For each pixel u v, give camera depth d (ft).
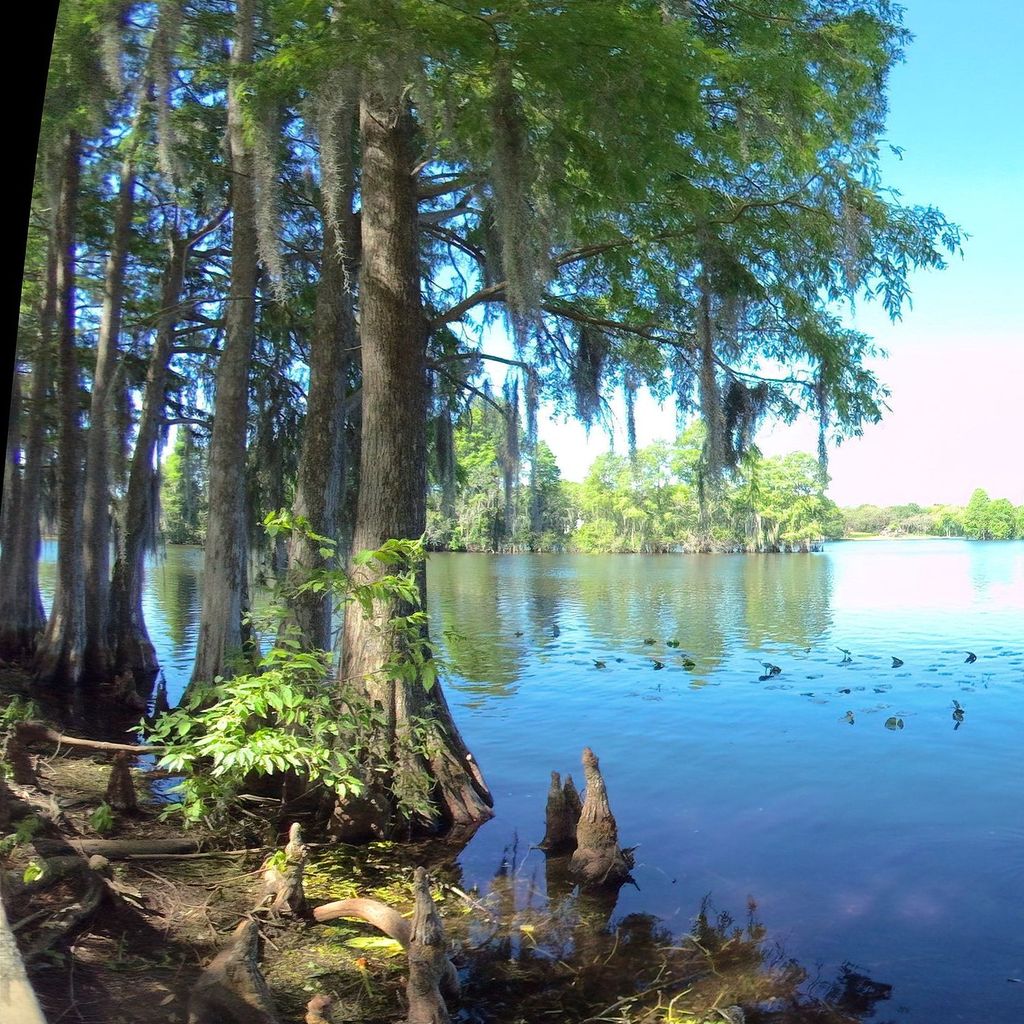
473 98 22.33
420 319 27.45
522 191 20.93
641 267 32.65
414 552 22.25
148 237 52.60
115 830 21.43
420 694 25.86
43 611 57.98
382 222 26.86
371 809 23.39
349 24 19.63
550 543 202.69
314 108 21.67
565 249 30.27
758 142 27.94
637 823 26.05
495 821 25.93
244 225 38.75
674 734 37.83
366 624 25.50
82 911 14.67
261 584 25.21
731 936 18.30
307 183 32.30
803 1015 15.05
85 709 42.09
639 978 16.35
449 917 19.07
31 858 16.24
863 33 27.02
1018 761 33.19
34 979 12.65
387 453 26.35
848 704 44.34
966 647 65.92
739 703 44.57
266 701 20.08
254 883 19.19
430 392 39.70
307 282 43.91
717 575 150.10
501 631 74.95
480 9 19.74
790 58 24.21
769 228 29.81
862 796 28.76
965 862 22.71
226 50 30.14
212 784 21.17
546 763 33.27
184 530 95.35
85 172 45.70
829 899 20.29
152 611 91.35
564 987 15.98
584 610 92.63
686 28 21.95
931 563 199.52
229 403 39.11
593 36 19.65
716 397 27.04
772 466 209.15
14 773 20.48
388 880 21.03
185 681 51.88
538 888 20.88
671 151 23.08
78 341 59.41
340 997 14.61
